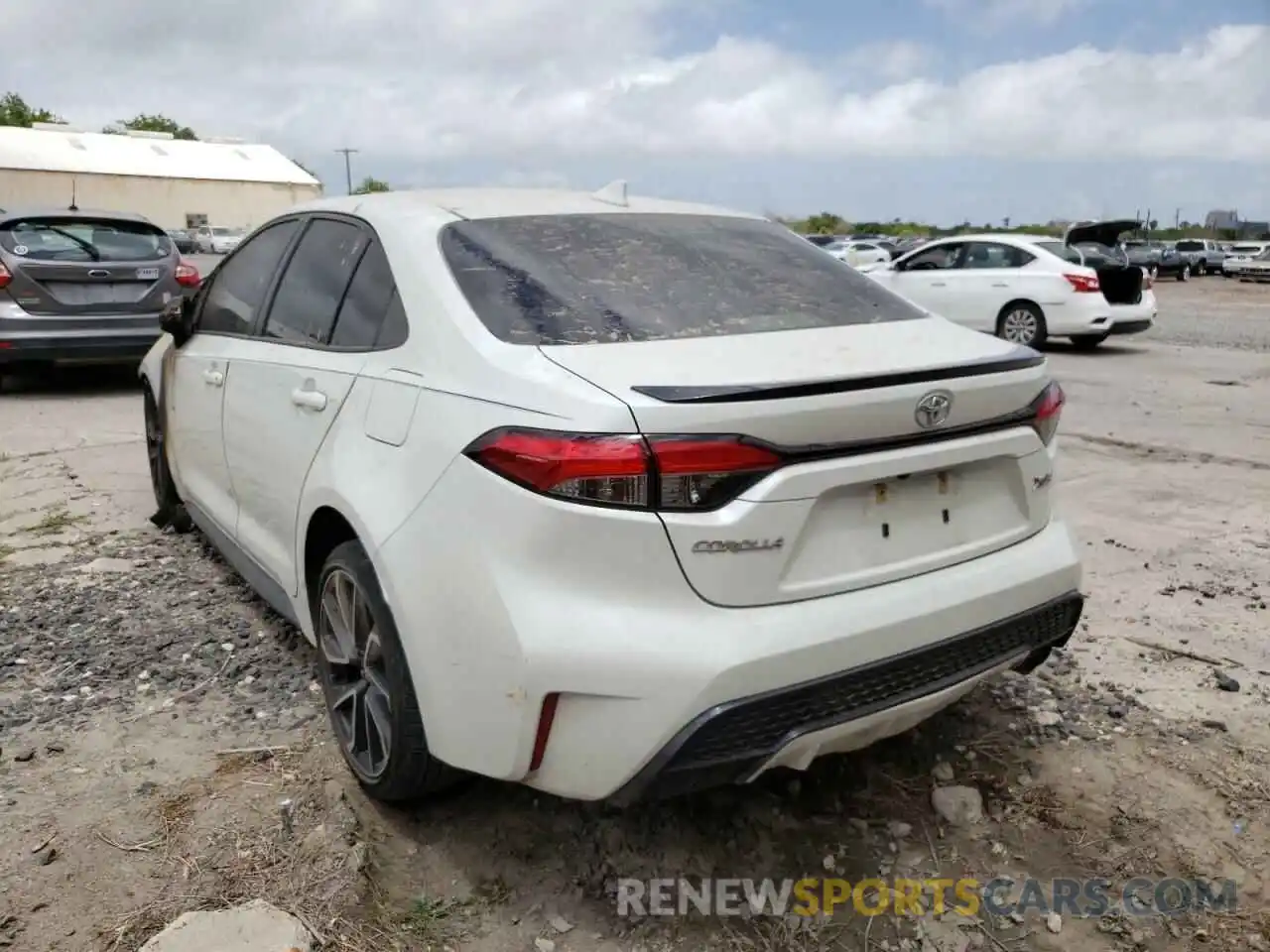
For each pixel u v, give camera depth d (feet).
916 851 9.32
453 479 7.93
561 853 9.11
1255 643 13.47
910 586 8.16
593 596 7.30
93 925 8.03
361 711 9.67
